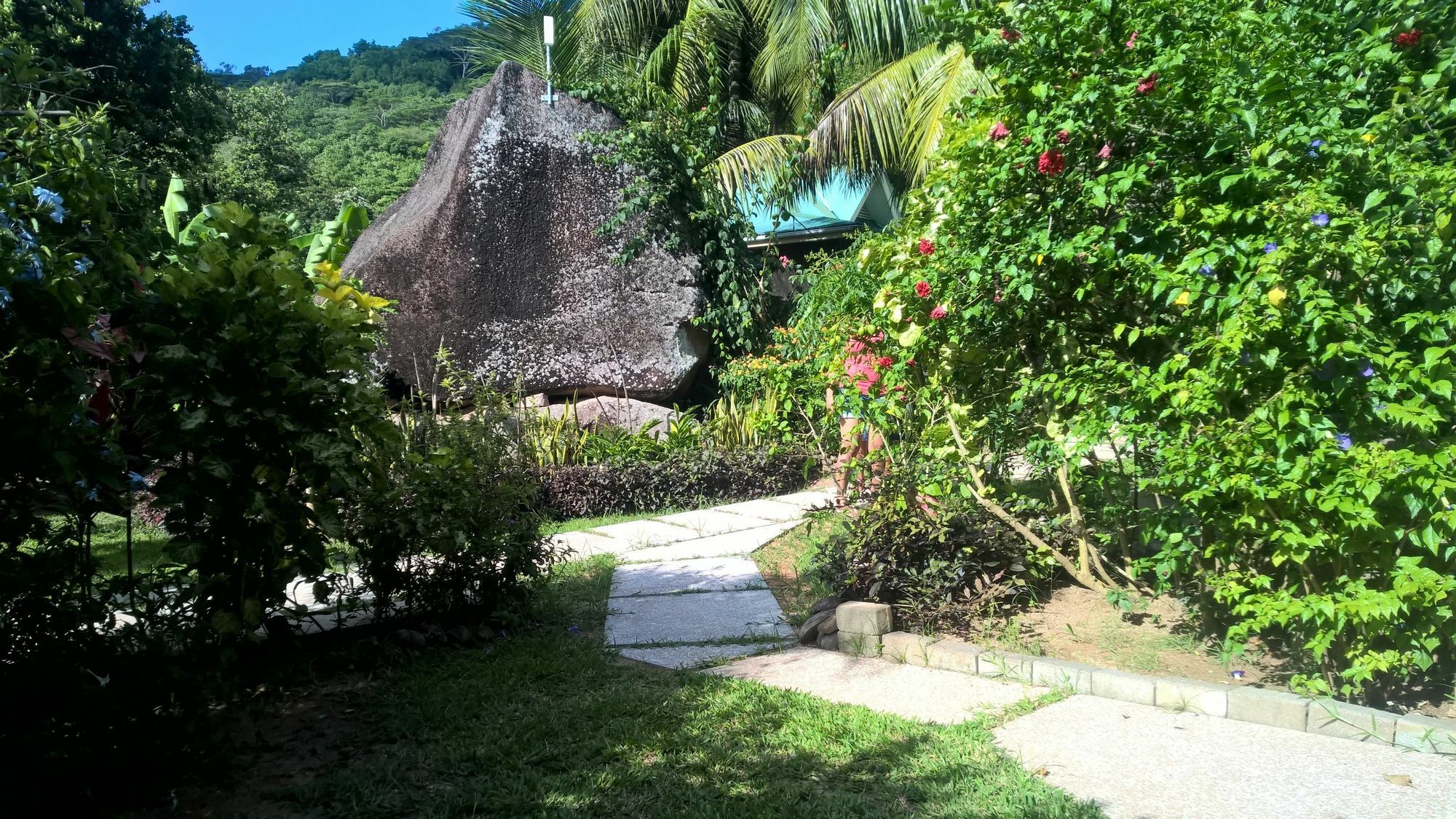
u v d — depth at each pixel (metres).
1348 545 3.32
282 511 3.83
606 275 10.49
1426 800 2.88
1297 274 3.36
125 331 3.51
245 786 3.28
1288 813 2.84
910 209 5.26
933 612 4.58
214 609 3.82
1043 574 5.09
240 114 34.59
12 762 2.81
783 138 13.79
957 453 4.90
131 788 3.14
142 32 15.83
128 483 3.29
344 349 4.06
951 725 3.56
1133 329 3.89
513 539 4.97
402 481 4.83
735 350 11.12
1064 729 3.52
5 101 3.33
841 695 3.97
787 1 15.26
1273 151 3.62
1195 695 3.63
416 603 4.98
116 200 3.54
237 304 3.69
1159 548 5.13
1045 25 4.24
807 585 5.81
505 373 10.25
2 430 2.74
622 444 9.29
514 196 10.34
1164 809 2.90
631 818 2.94
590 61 16.42
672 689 4.04
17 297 2.78
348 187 51.28
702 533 7.57
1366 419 3.39
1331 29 4.00
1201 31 4.06
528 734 3.56
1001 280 4.50
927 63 12.12
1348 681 3.55
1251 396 3.55
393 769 3.32
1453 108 3.60
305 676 4.22
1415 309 3.46
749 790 3.10
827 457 8.20
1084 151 4.19
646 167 10.67
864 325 5.35
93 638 3.04
